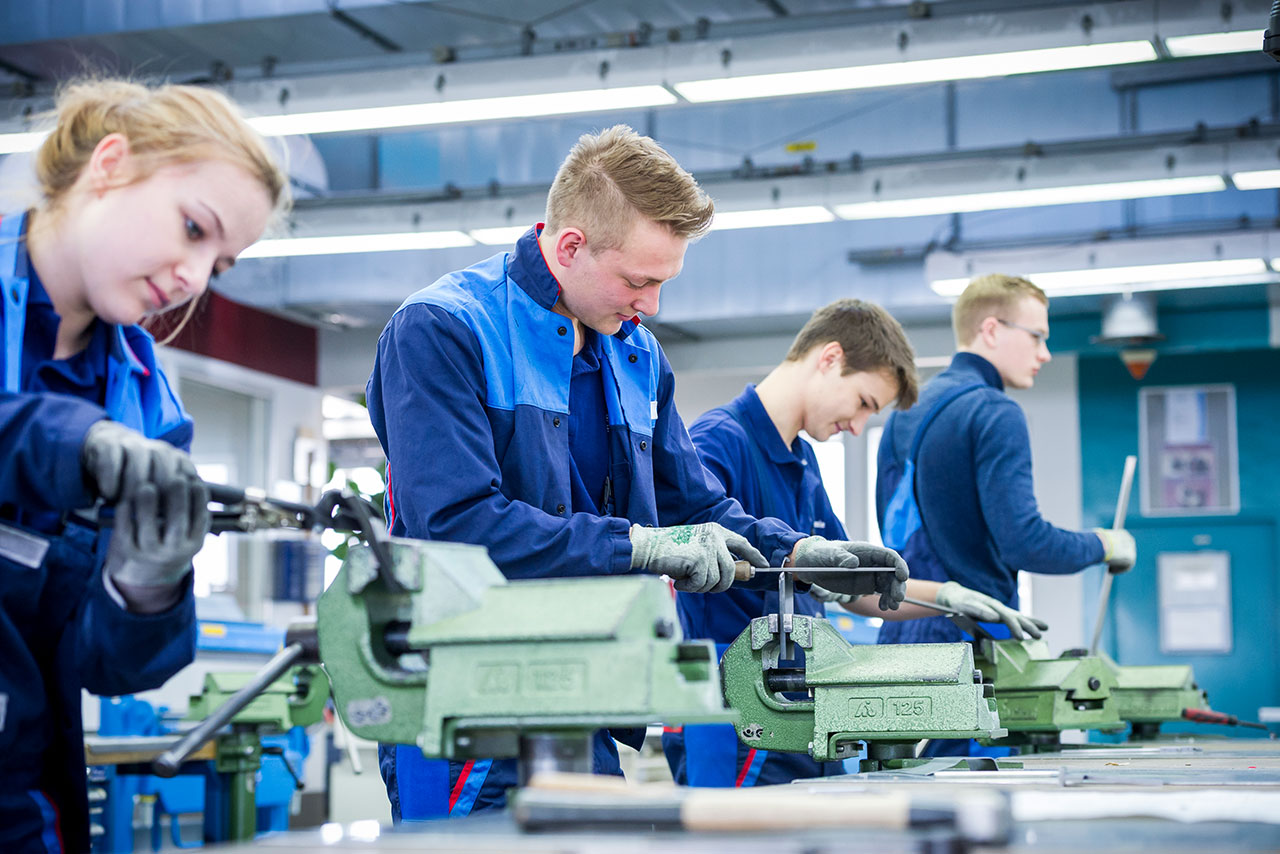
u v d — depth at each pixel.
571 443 1.82
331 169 7.74
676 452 1.99
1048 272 6.80
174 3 5.69
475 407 1.62
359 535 1.15
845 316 2.57
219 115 1.20
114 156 1.17
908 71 4.64
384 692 1.10
